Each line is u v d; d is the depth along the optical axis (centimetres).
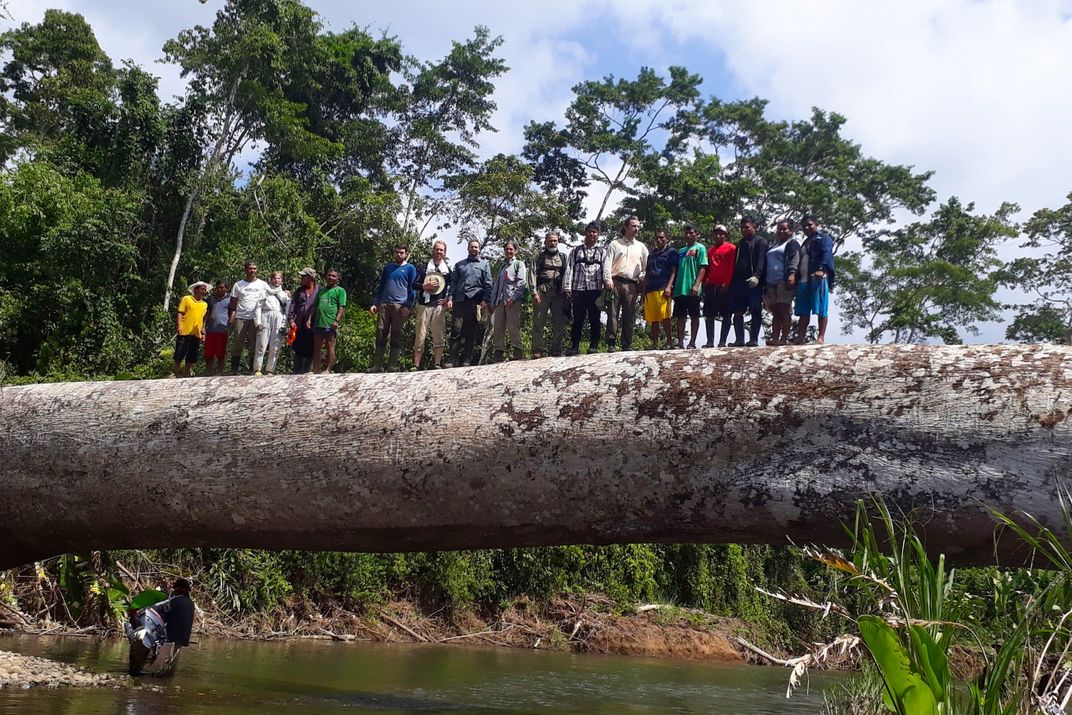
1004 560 534
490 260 3131
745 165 4219
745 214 3888
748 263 1099
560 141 4053
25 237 2516
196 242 3081
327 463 646
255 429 666
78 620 1301
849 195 4312
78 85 3712
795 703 1245
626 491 588
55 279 2470
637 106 4047
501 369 652
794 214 4166
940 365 550
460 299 1197
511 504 613
